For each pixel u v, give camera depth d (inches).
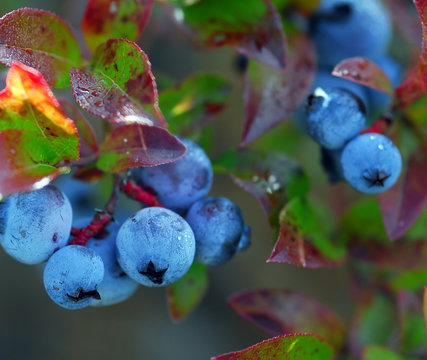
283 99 7.3
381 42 7.7
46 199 6.3
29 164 6.2
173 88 7.6
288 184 7.3
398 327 7.8
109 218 6.6
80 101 6.2
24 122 6.1
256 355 6.7
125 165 6.5
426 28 6.7
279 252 6.8
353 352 7.8
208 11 7.3
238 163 7.3
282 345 6.8
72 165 6.6
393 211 7.1
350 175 6.7
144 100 6.1
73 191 8.1
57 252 6.3
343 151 6.8
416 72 6.9
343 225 7.6
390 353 7.5
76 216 8.1
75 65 6.7
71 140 6.2
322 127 6.8
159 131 6.4
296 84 7.4
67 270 6.2
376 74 6.9
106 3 6.9
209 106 7.7
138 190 6.7
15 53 6.4
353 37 7.6
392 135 7.0
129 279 6.6
